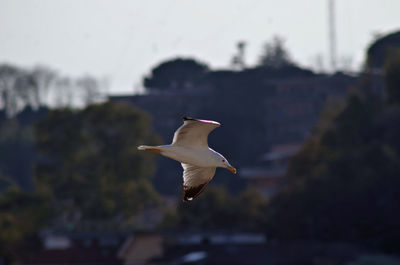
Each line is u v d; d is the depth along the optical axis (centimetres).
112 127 5769
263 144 7600
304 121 7944
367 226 4522
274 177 6594
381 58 7575
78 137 5659
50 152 5700
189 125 1477
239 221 4988
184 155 1516
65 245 5131
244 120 7719
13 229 4747
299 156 5147
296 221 4688
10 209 5228
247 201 5062
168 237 4928
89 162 5656
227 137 7475
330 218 4603
